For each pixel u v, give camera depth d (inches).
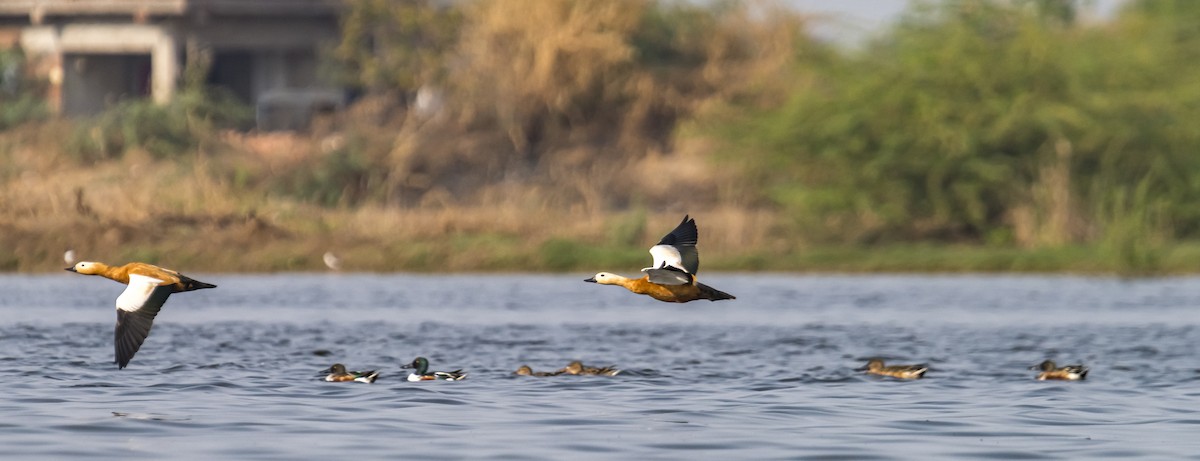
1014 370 995.3
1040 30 2085.4
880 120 2020.2
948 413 792.9
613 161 2208.4
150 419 743.7
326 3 2571.4
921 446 687.1
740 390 880.9
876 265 1856.5
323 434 705.0
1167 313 1409.9
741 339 1179.3
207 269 1775.3
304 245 1828.2
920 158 2000.5
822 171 2042.3
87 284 1625.2
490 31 2260.1
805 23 2256.4
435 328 1238.9
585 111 2279.8
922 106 1995.6
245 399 821.2
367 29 2474.2
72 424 724.7
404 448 668.7
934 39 2062.0
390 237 1875.0
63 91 2534.5
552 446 676.7
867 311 1418.6
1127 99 2009.1
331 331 1204.5
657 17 2330.2
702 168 2174.0
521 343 1138.0
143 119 2194.9
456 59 2325.3
